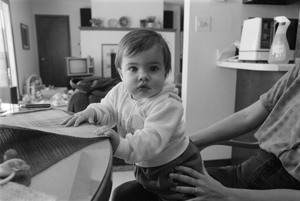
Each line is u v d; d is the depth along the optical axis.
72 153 0.44
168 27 6.94
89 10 6.74
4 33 4.44
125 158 0.57
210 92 2.09
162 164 0.70
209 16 1.98
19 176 0.35
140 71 0.66
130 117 0.71
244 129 0.98
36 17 6.84
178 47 7.45
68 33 7.09
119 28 6.44
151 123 0.63
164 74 0.69
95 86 2.01
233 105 2.15
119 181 1.96
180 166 0.71
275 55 1.58
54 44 7.08
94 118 0.67
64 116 0.65
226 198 0.68
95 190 0.32
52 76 7.21
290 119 0.82
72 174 0.36
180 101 0.72
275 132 0.86
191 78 2.05
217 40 2.02
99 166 0.39
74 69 5.83
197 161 0.75
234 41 2.03
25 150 0.46
